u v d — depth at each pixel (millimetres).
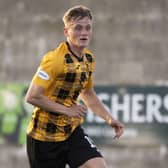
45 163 12242
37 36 34156
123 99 31828
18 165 33188
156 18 33000
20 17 34375
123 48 33156
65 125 11992
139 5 33188
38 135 12039
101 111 12586
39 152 12148
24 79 34094
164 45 32781
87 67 11984
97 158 11930
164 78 32625
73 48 11789
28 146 12305
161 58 32719
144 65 32844
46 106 11531
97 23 33500
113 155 31906
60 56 11609
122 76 33000
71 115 11477
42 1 34156
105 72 33188
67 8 33906
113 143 31844
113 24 33375
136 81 32844
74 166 12023
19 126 33031
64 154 12141
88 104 12664
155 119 31531
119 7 33406
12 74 34281
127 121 31766
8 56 34406
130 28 33188
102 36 33375
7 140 33188
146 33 33000
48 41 34031
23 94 33062
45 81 11477
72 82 11773
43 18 34094
